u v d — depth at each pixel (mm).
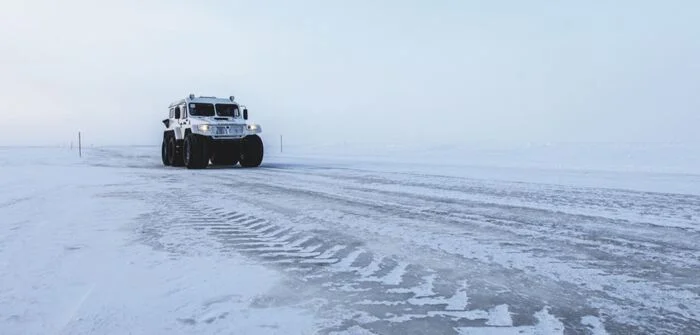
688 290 2795
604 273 3150
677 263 3391
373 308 2500
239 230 4688
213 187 8891
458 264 3389
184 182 9945
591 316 2391
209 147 14898
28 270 3203
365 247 3938
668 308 2504
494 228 4734
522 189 8266
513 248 3867
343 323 2287
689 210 5805
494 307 2516
